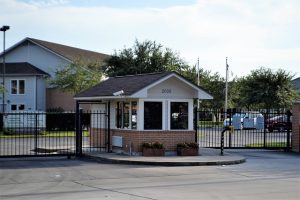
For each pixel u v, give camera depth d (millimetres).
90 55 64625
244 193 12938
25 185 14445
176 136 23047
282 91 56906
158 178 16047
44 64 57812
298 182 15203
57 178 15961
